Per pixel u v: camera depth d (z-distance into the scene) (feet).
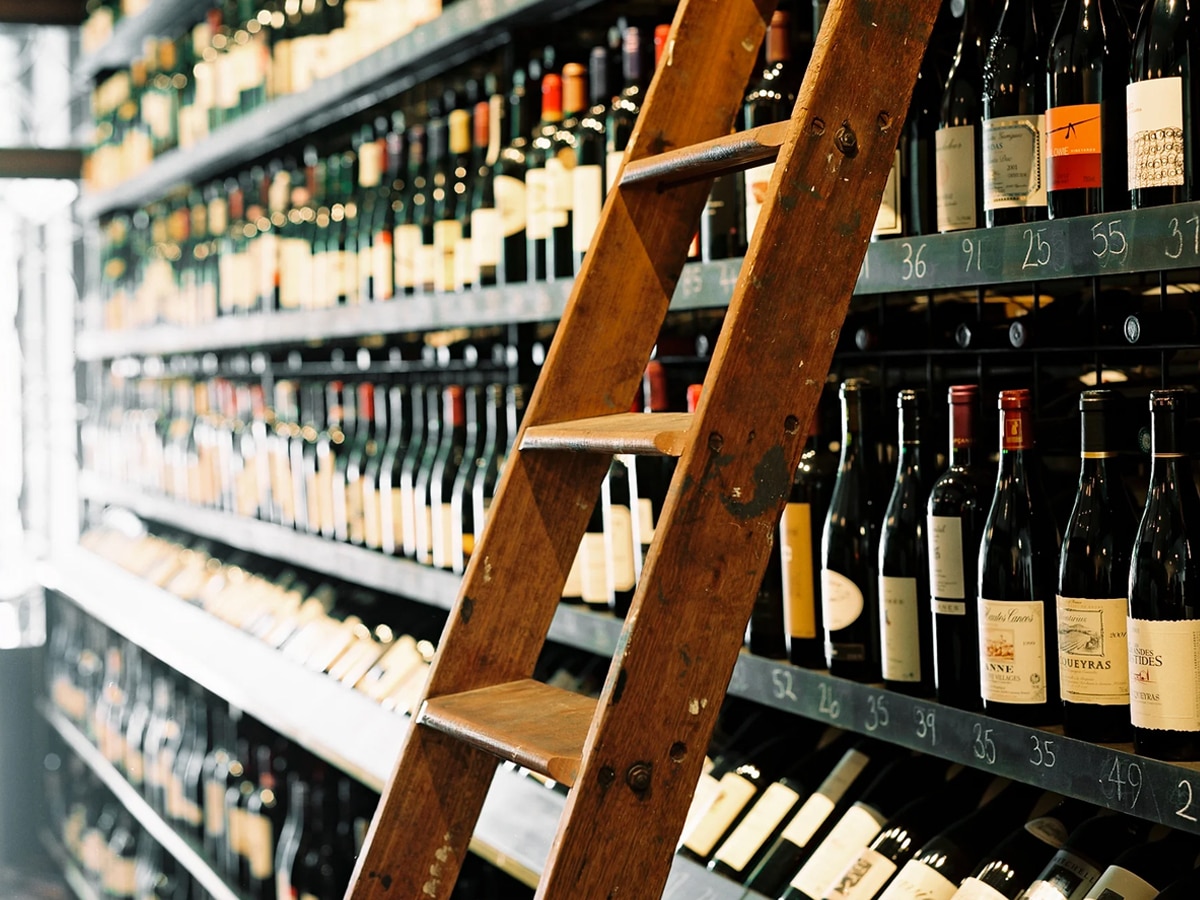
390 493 9.27
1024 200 4.29
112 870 14.21
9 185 18.12
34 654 17.35
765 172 5.29
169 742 13.12
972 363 6.19
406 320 7.72
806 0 6.68
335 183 10.12
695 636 3.38
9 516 18.61
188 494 13.42
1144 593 3.97
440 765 4.23
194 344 11.27
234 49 11.42
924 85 5.24
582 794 3.29
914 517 5.15
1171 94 3.77
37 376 18.66
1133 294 5.22
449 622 4.24
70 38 18.71
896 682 4.66
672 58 4.21
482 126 7.67
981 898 4.49
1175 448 3.91
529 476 4.28
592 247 4.26
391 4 8.36
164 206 14.29
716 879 5.24
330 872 10.37
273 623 10.77
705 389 3.39
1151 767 3.60
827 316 3.47
